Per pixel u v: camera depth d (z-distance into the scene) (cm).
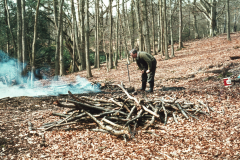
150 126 500
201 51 2164
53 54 2638
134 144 430
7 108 693
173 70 1448
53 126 514
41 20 2361
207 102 645
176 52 2489
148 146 420
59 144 440
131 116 534
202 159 367
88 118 545
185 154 386
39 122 562
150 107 563
